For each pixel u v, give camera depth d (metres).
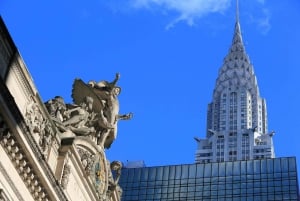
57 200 45.53
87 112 54.88
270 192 134.25
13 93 42.34
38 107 45.59
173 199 138.50
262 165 139.88
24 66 43.62
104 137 57.12
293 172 137.00
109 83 59.38
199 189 138.88
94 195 54.12
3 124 38.72
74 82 58.88
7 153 40.09
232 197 135.38
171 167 145.38
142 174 145.12
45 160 43.50
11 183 40.38
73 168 50.50
